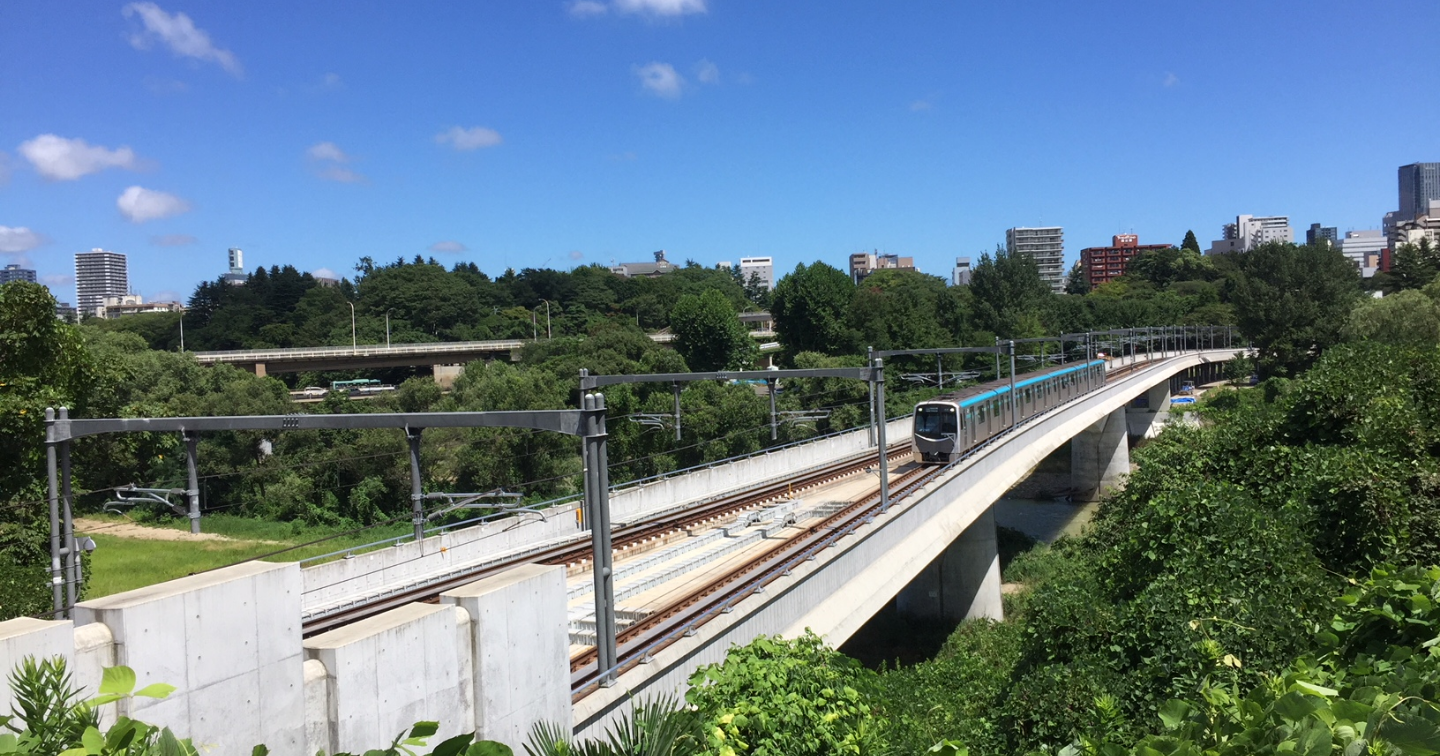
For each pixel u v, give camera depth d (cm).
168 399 4775
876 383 2202
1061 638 1588
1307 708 651
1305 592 1353
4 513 2116
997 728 1506
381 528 4112
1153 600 1454
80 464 3123
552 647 1084
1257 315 7781
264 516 4234
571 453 4681
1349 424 1953
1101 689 1342
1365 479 1545
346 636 873
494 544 2428
